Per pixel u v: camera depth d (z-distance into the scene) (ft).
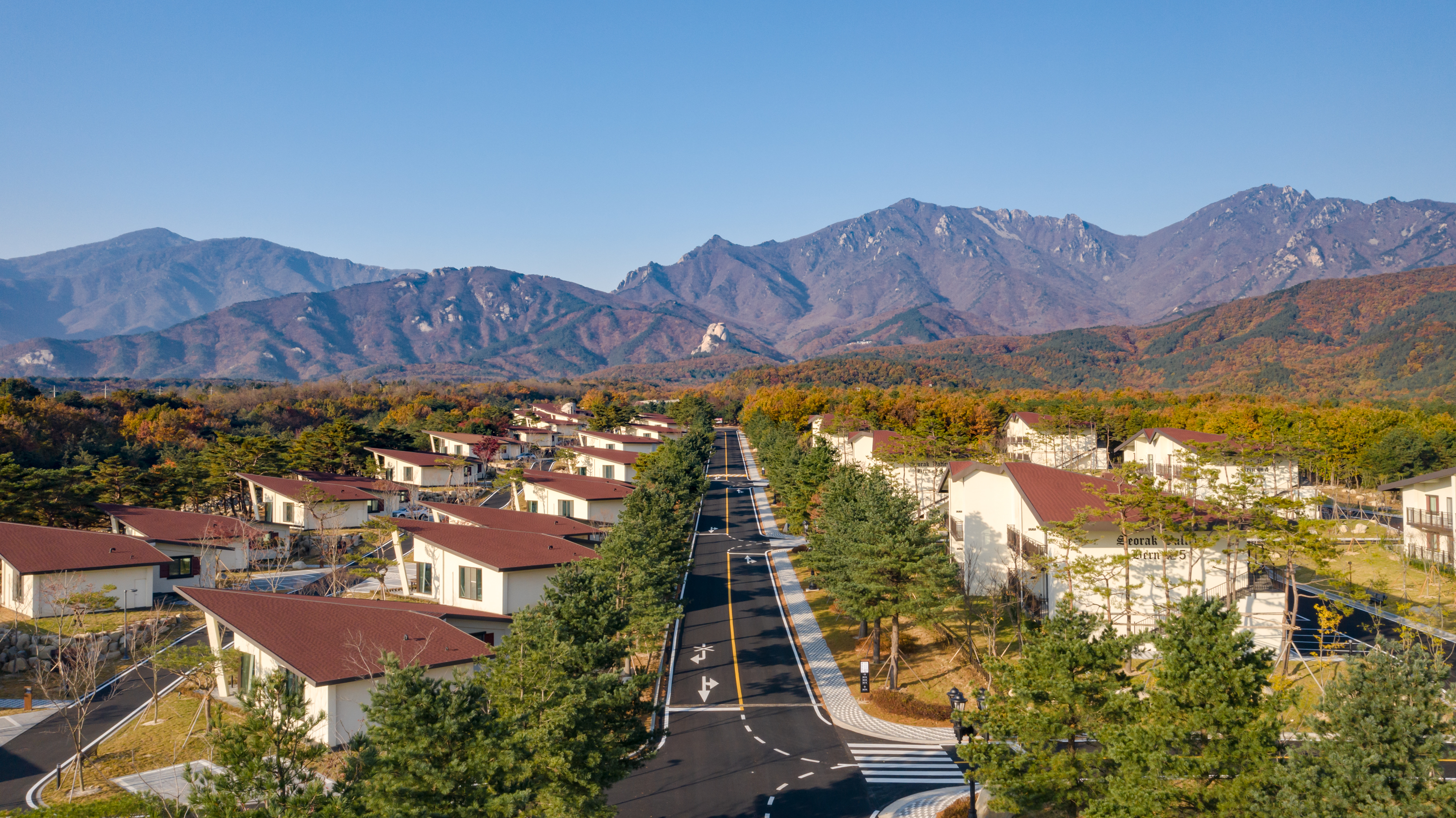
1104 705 76.18
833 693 136.36
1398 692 61.31
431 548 167.84
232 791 59.62
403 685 64.64
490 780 66.18
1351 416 307.78
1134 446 265.13
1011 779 77.77
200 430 386.11
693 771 107.65
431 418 472.85
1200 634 72.08
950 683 137.90
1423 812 57.47
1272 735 67.62
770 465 294.25
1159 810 66.74
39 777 96.37
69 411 337.72
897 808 97.04
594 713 83.46
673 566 157.58
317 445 311.47
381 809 59.82
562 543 168.45
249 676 111.65
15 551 154.71
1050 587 147.13
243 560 199.11
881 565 136.46
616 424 526.98
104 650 140.56
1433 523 192.54
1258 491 154.40
